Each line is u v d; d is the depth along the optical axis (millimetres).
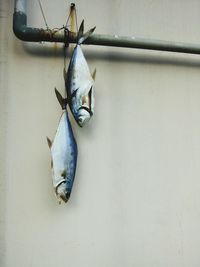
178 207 1522
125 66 1546
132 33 1584
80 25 1444
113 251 1423
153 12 1628
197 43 1667
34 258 1351
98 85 1502
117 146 1490
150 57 1583
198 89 1631
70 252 1382
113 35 1511
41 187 1393
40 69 1454
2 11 1462
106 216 1437
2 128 1397
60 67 1466
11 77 1432
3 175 1372
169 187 1524
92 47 1514
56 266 1363
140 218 1471
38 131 1419
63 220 1394
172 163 1544
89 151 1455
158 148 1537
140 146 1517
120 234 1440
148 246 1462
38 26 1472
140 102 1544
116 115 1508
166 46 1497
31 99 1433
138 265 1438
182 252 1496
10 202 1363
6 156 1385
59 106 1446
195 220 1533
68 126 1312
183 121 1587
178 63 1620
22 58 1448
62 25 1496
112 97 1514
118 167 1479
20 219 1361
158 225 1487
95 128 1476
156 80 1579
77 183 1425
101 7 1561
